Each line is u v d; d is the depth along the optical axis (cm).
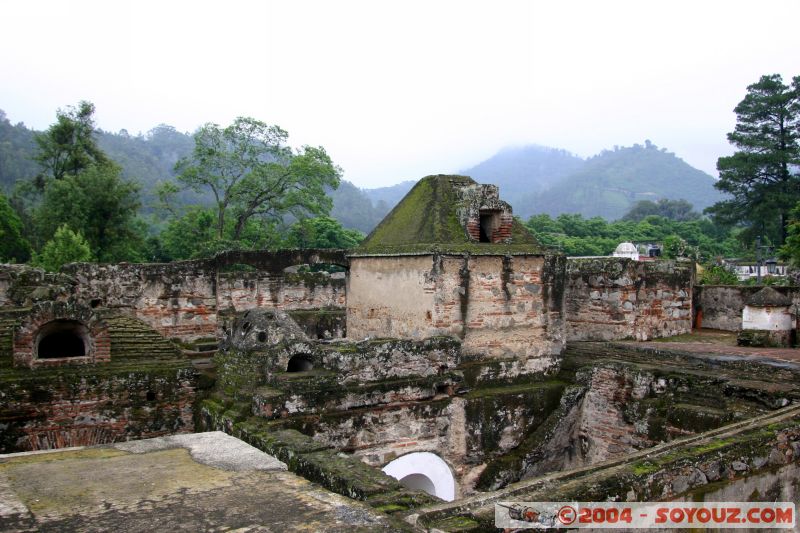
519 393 1494
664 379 1395
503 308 1528
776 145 4878
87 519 541
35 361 1227
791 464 862
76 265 1884
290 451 909
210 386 1362
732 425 912
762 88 4938
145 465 697
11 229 4441
